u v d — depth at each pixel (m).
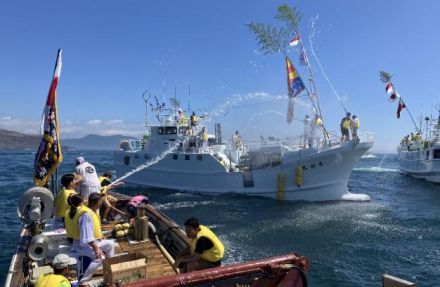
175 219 20.03
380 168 66.88
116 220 10.82
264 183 26.09
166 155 29.56
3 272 11.92
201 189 27.72
